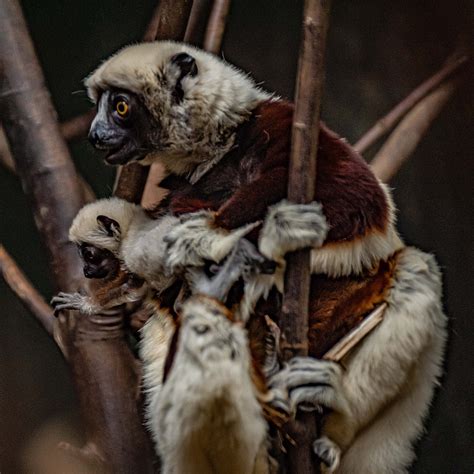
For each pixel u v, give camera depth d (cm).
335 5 446
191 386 342
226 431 343
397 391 353
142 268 353
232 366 342
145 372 356
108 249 359
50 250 363
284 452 347
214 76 358
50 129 365
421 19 435
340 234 350
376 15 443
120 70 358
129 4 457
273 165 351
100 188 457
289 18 452
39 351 478
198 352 342
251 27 451
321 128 353
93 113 377
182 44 361
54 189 364
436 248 436
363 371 352
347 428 352
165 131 357
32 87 366
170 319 355
